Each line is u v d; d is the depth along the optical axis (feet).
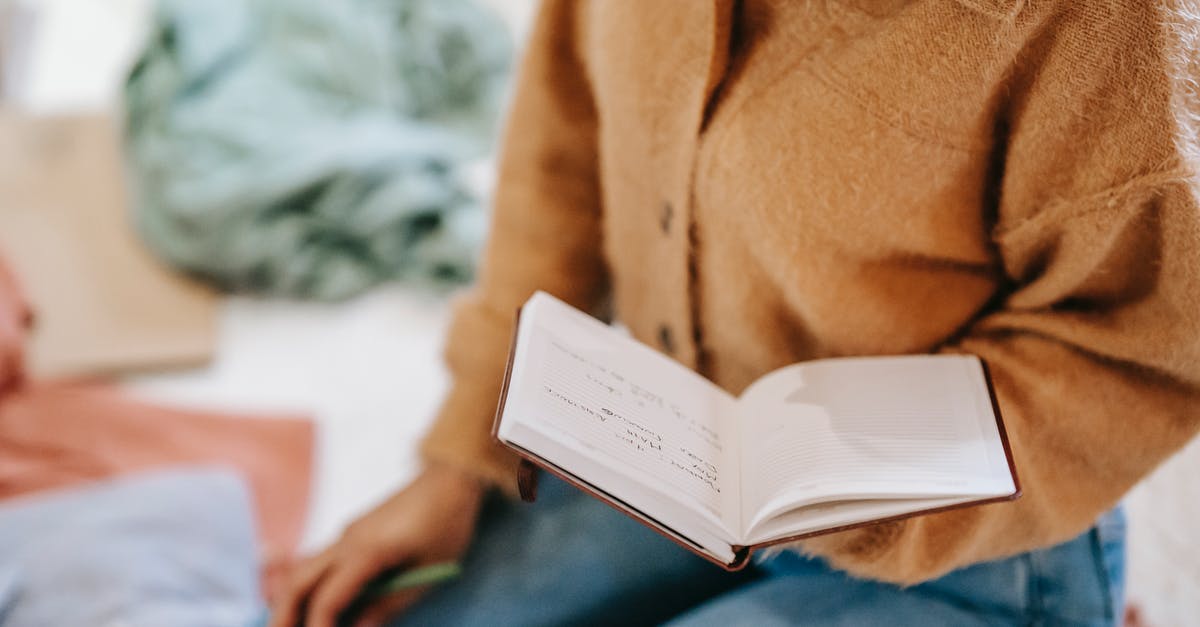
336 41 4.56
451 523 2.39
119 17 5.15
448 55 4.76
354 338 4.21
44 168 4.50
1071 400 1.70
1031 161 1.56
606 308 2.57
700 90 1.69
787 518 1.64
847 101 1.58
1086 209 1.53
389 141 4.31
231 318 4.27
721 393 1.89
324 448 3.97
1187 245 1.47
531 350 1.63
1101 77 1.41
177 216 4.19
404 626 2.45
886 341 1.92
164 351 4.12
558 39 2.15
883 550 1.78
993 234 1.75
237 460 3.85
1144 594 3.00
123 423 3.90
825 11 1.55
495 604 2.44
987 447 1.63
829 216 1.71
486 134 4.69
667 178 1.92
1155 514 3.10
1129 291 1.64
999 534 1.84
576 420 1.58
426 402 4.06
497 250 2.41
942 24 1.45
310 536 3.77
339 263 4.29
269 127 4.32
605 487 1.56
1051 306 1.76
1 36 4.88
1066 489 1.79
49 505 3.43
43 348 4.10
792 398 1.82
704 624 2.21
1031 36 1.43
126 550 3.32
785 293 1.90
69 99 4.89
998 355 1.81
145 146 4.35
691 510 1.59
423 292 4.31
